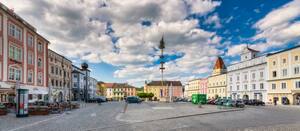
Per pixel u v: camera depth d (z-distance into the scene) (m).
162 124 15.23
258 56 67.12
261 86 64.19
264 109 33.56
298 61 51.16
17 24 34.34
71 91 71.81
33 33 39.66
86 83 88.38
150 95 111.88
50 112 23.70
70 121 16.72
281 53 56.44
